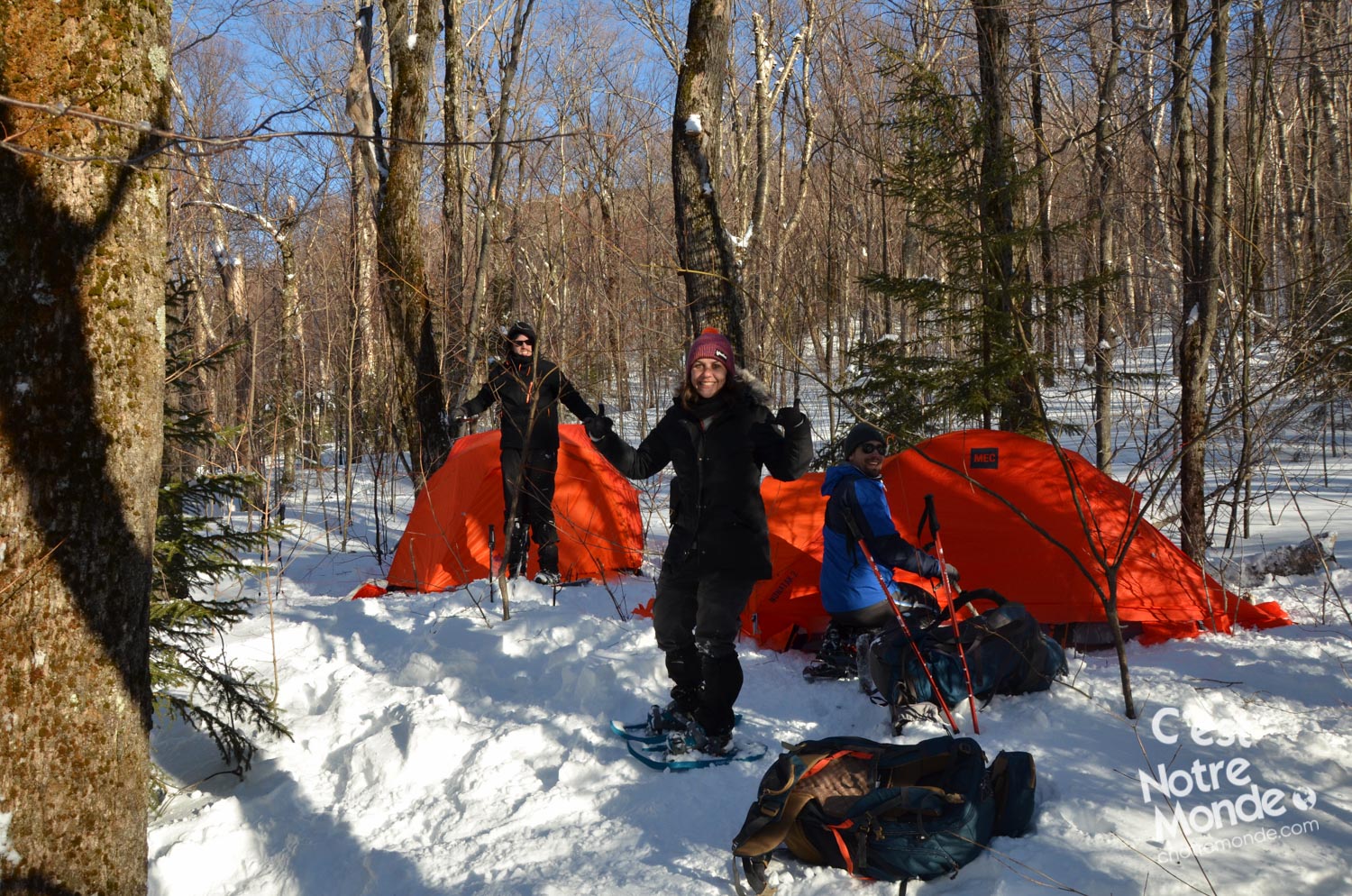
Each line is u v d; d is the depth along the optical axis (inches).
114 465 101.0
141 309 102.8
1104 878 109.2
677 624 157.2
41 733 97.8
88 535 99.3
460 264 458.0
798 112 602.9
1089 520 211.0
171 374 182.1
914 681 163.3
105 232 98.3
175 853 140.4
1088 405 386.0
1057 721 160.4
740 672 154.4
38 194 94.0
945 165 308.0
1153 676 180.2
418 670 211.2
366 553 374.6
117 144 98.6
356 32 411.2
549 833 136.2
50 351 95.6
